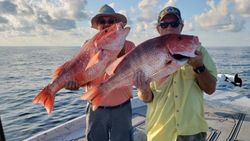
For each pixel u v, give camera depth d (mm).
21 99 13727
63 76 2715
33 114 10273
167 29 2766
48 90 2740
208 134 4445
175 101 2732
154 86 2848
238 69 27359
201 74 2545
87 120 3822
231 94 6551
